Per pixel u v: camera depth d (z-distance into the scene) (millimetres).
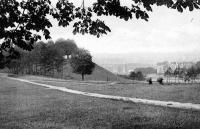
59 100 28641
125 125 13641
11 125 15242
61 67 153750
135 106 21781
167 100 26422
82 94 37844
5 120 17188
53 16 8086
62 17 8141
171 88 36688
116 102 25406
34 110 21375
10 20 7418
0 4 7250
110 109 20062
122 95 33969
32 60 150375
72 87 53688
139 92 35656
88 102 25594
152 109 19688
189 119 14711
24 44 7953
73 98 30609
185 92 30828
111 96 33438
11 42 7879
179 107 21078
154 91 35156
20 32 7695
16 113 20203
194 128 12344
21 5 7520
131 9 7395
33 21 7660
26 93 41531
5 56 8016
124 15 7426
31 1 7594
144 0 6949
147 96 30672
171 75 145625
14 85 65562
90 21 8375
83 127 13680
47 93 40562
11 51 8008
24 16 7605
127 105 22656
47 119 16766
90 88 48594
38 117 17766
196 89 32562
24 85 64938
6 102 28406
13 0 7344
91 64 114062
